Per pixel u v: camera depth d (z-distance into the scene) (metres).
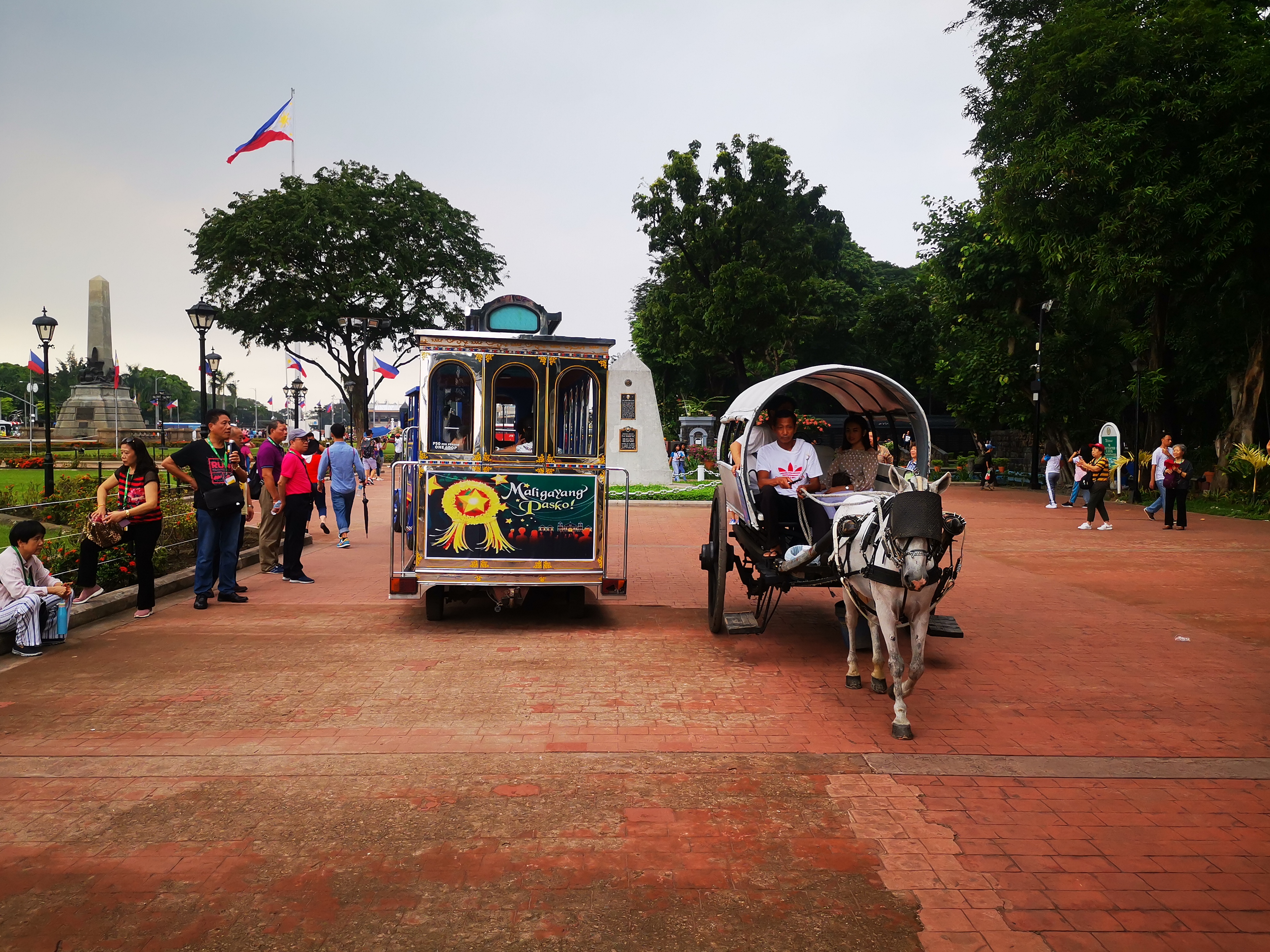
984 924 3.48
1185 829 4.30
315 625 8.70
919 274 42.34
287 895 3.67
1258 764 5.17
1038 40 23.16
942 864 3.95
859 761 5.17
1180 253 20.78
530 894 3.68
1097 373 33.53
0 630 7.25
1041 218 23.09
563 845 4.11
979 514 21.78
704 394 57.16
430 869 3.88
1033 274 31.72
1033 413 32.62
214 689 6.49
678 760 5.16
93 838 4.15
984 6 29.02
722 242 42.56
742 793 4.69
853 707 6.19
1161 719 5.98
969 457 40.44
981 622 9.12
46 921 3.47
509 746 5.37
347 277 41.09
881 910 3.57
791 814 4.44
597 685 6.69
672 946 3.33
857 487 8.20
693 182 42.53
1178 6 21.19
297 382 47.72
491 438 8.38
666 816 4.41
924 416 7.59
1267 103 19.88
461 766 5.05
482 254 45.66
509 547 8.40
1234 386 25.59
